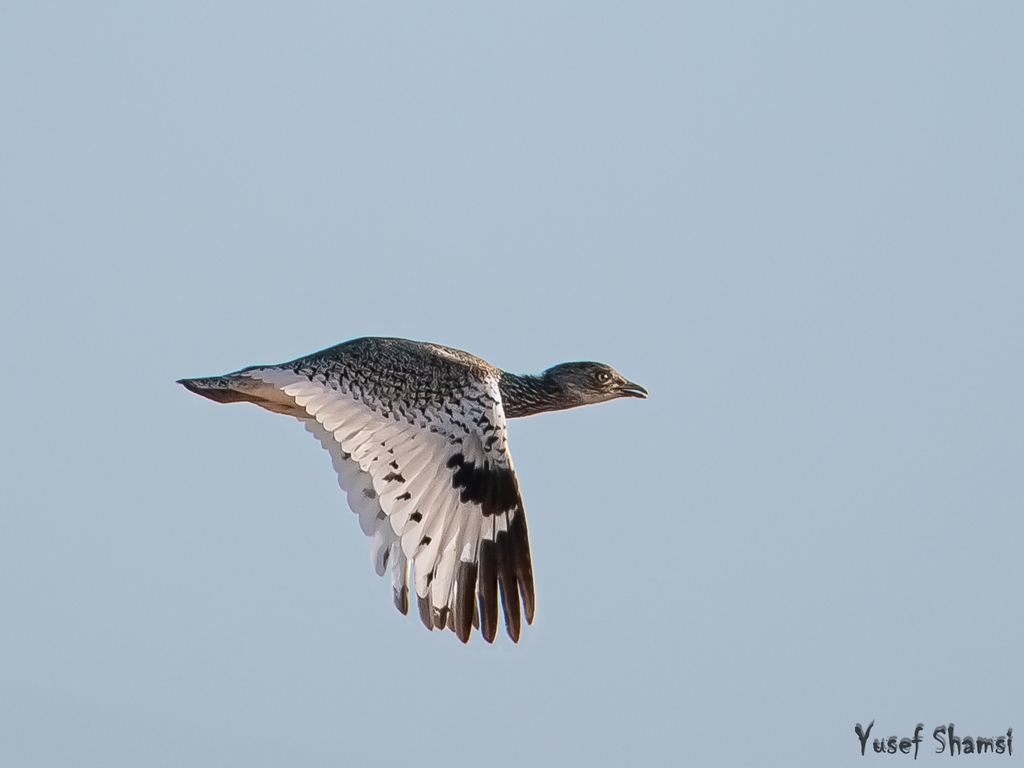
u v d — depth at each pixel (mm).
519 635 13750
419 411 13922
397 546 13539
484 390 14164
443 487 13773
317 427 14164
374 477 13695
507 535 13844
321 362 14188
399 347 14336
